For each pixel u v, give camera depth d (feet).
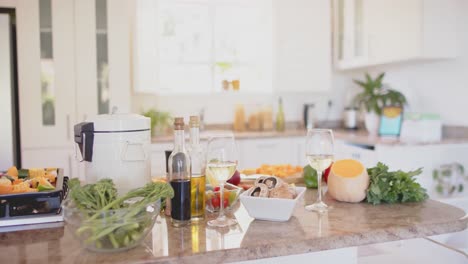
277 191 3.62
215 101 13.16
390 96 11.37
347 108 13.26
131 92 12.13
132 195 3.09
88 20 10.38
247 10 13.58
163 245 2.97
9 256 2.80
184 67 13.12
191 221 3.55
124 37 10.66
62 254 2.83
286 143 11.80
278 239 3.07
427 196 4.26
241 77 13.70
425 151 9.32
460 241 5.05
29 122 10.17
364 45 11.50
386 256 4.43
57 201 3.64
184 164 3.44
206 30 13.25
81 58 10.39
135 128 3.88
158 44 11.59
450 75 10.05
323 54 13.00
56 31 10.19
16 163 10.23
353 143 10.68
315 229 3.30
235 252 2.88
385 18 10.52
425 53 9.37
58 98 10.30
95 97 10.53
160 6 12.69
